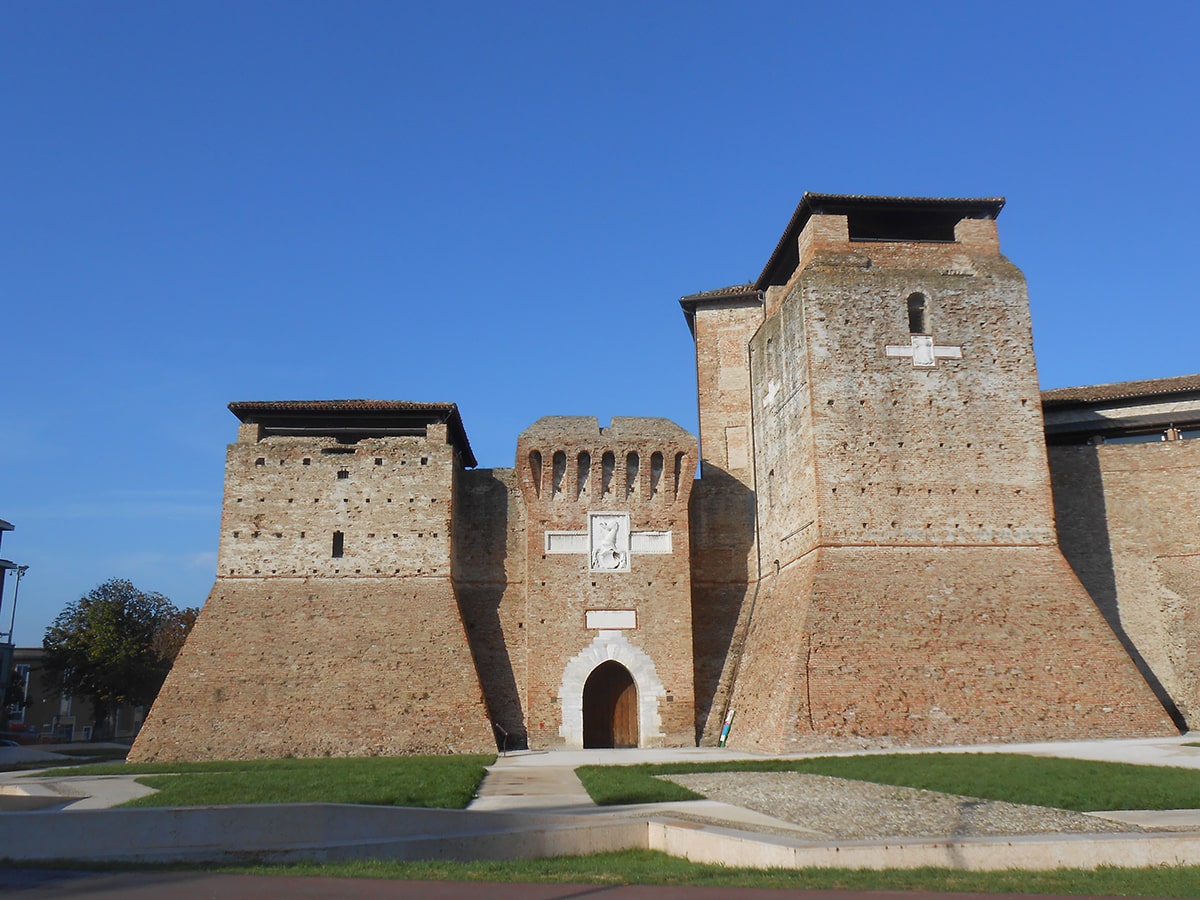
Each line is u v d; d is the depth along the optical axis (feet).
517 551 191.31
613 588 181.57
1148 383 210.59
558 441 187.11
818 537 156.66
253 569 176.96
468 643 172.55
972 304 168.45
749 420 206.90
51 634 301.63
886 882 57.77
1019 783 93.20
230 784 103.55
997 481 160.76
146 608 318.04
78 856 71.72
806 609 150.71
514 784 110.22
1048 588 154.71
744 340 212.02
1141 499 182.50
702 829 71.82
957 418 163.02
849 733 139.54
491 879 60.75
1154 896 53.88
